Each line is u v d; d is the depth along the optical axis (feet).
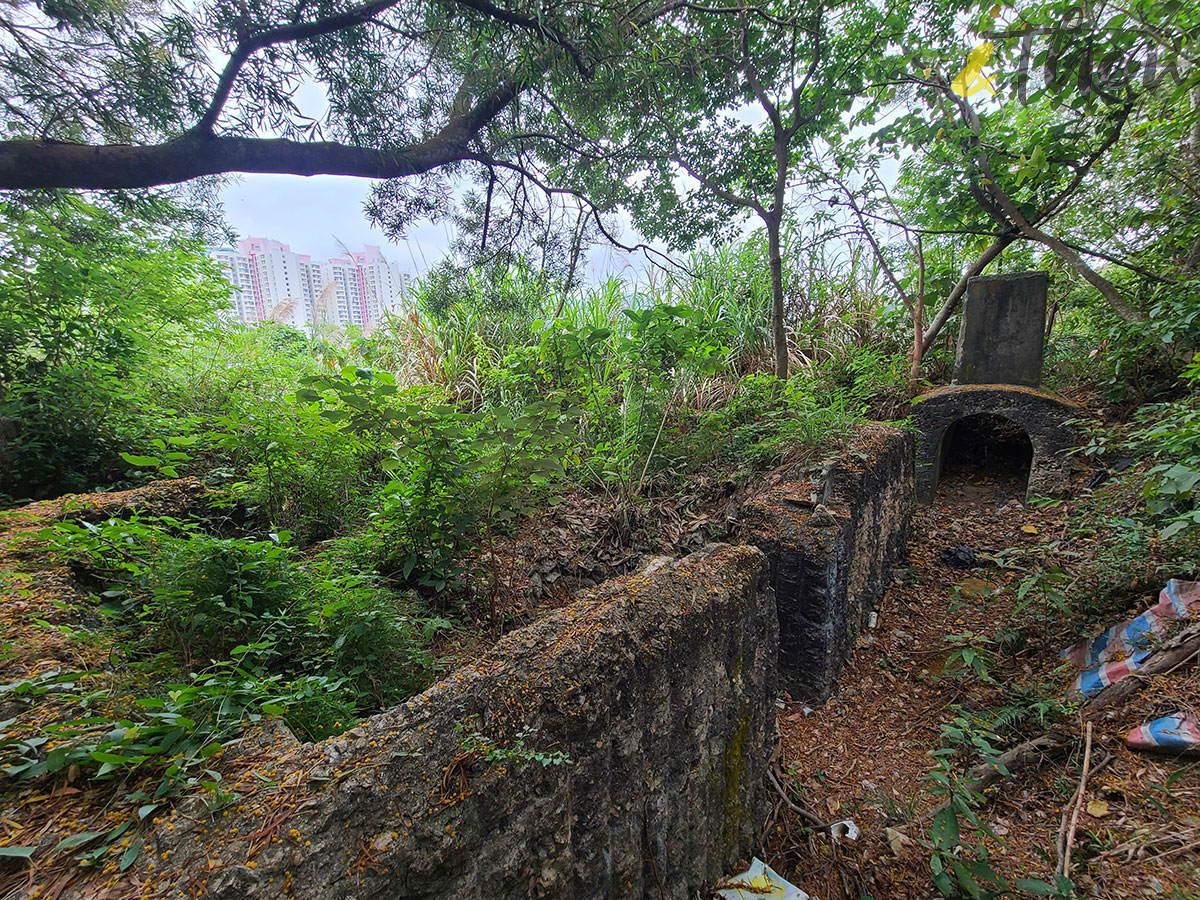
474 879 4.03
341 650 6.33
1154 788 6.73
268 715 4.46
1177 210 14.52
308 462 10.19
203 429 12.64
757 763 7.54
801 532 10.27
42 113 7.82
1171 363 13.98
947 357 18.75
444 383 17.61
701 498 13.66
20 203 10.37
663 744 5.73
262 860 3.20
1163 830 6.22
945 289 18.92
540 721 4.51
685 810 6.11
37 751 3.84
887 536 13.38
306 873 3.28
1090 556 11.10
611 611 5.62
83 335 12.35
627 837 5.31
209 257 14.30
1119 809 6.72
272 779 3.67
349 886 3.39
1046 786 7.52
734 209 15.64
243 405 10.67
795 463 12.75
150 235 13.01
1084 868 6.24
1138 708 7.61
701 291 20.06
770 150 15.29
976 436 18.92
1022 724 8.68
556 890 4.58
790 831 7.75
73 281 11.55
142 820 3.40
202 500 9.84
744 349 19.40
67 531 5.74
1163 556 9.29
